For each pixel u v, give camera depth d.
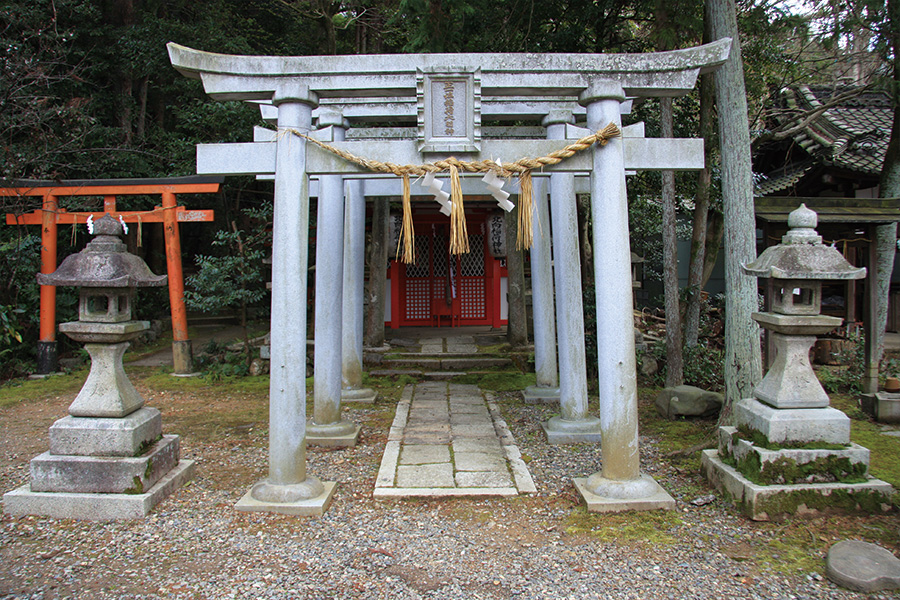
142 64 10.85
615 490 3.76
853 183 9.84
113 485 3.73
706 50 3.77
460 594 2.84
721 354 7.94
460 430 5.62
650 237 12.20
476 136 3.78
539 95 4.08
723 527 3.49
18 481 4.38
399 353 8.93
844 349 8.65
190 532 3.48
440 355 8.84
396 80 4.23
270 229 9.80
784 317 3.72
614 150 3.77
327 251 5.28
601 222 3.80
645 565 3.10
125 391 3.94
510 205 3.79
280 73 3.77
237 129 10.90
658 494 3.80
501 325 11.50
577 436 5.25
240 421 6.10
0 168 8.37
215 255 14.21
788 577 2.97
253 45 12.88
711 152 7.21
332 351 5.36
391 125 8.35
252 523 3.60
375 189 6.80
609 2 7.93
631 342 3.81
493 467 4.54
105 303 4.23
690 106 8.74
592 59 3.78
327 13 11.23
